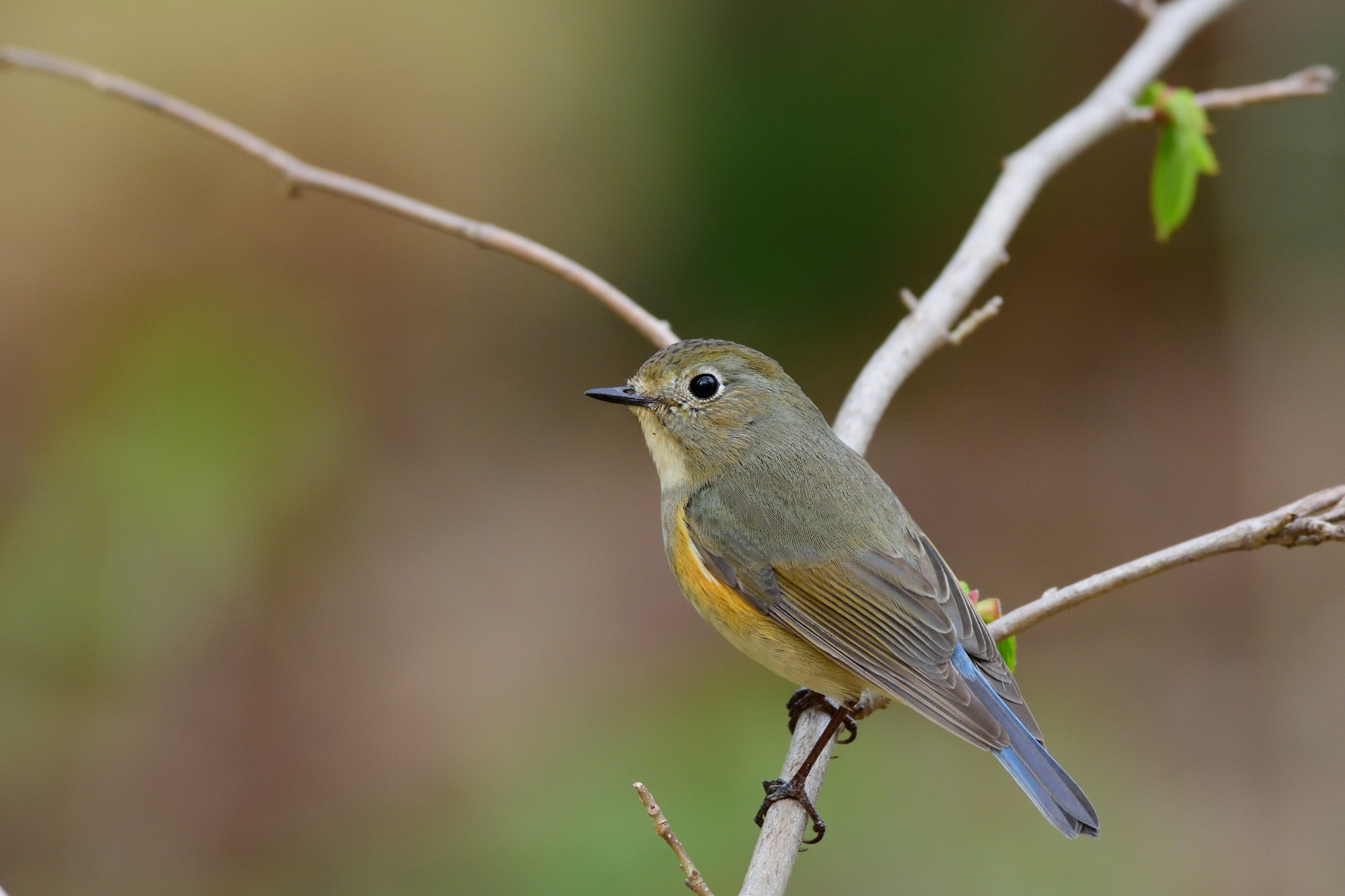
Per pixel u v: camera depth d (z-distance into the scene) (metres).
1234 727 12.20
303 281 15.69
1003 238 7.26
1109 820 11.09
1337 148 15.13
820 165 18.44
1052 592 5.70
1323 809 11.38
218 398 13.17
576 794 10.34
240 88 15.72
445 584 15.03
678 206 18.52
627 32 17.56
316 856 11.02
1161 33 8.59
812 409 6.57
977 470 17.08
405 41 16.25
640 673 13.34
